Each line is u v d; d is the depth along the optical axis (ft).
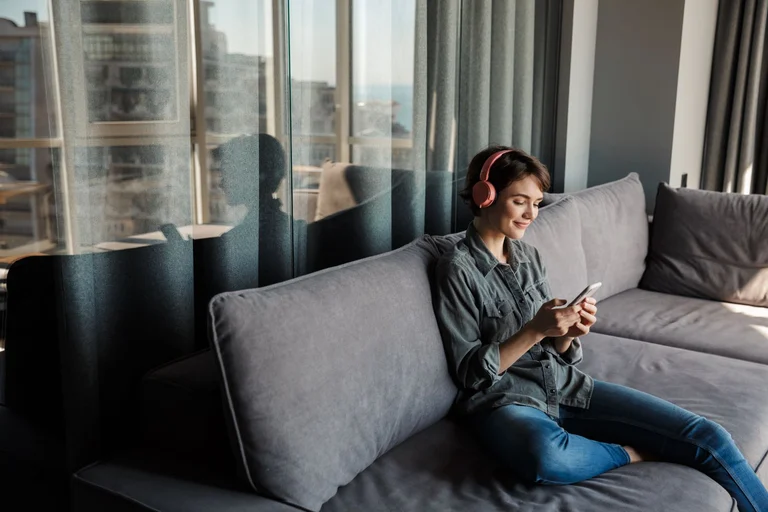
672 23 10.59
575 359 5.49
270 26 5.53
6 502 4.38
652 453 4.98
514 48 9.33
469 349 5.12
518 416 4.79
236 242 5.43
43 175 4.17
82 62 4.27
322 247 6.57
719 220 9.04
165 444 4.44
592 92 11.47
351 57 6.50
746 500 4.70
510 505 4.18
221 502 3.85
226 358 3.86
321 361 4.15
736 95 11.93
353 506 4.15
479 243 5.40
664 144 11.01
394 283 4.92
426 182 7.95
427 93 7.68
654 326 7.78
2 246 4.07
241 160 5.40
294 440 3.95
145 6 4.54
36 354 4.35
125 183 4.62
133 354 4.83
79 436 4.50
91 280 4.42
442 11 7.59
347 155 6.63
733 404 5.66
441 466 4.67
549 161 10.89
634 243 9.30
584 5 10.69
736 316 8.13
